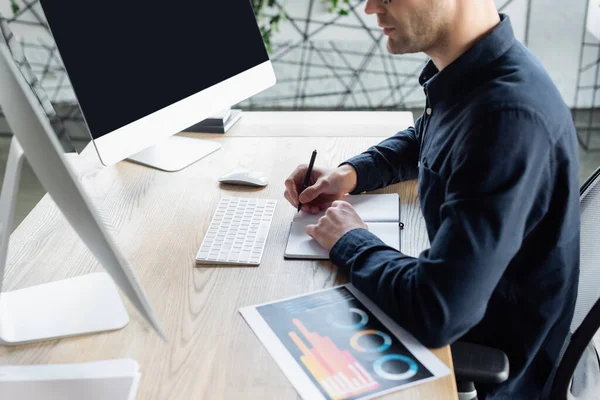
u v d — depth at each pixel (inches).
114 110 52.8
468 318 37.1
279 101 130.7
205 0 59.7
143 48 54.7
